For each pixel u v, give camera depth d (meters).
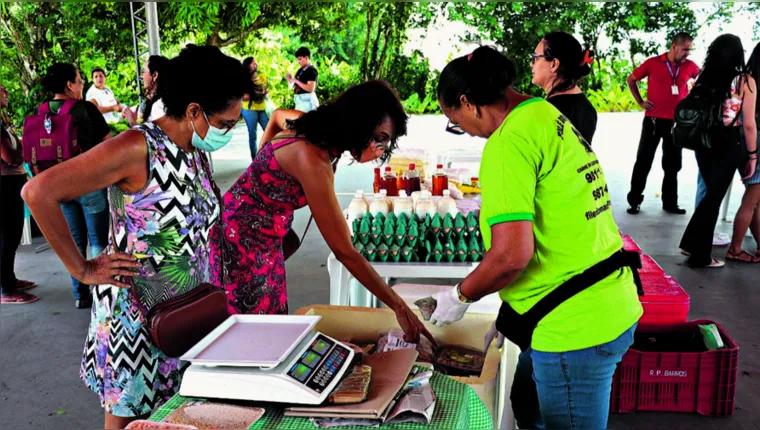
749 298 3.92
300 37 14.15
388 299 1.83
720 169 4.23
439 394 1.32
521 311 1.57
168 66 1.52
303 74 8.38
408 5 13.92
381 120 1.78
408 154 4.25
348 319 2.07
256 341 1.32
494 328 1.94
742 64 4.07
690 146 4.25
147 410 1.65
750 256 4.61
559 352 1.52
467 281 1.57
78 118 3.46
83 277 1.53
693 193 6.87
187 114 1.53
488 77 1.47
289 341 1.32
